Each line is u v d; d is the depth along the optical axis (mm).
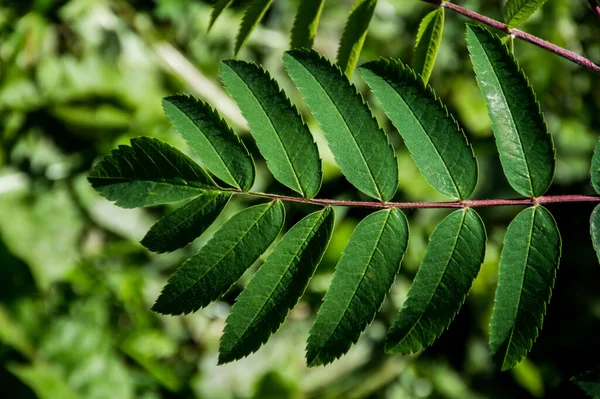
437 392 3699
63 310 3293
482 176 3838
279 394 3514
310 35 1461
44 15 3686
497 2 3850
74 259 3428
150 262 3568
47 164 3549
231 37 4016
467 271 1221
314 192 1203
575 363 3707
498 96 1238
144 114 3699
